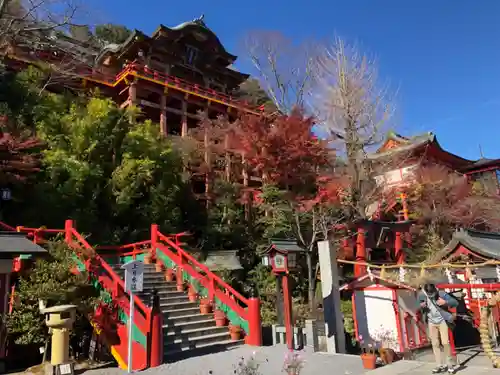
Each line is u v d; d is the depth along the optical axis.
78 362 8.34
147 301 10.89
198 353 9.20
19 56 20.50
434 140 27.67
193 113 28.05
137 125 19.31
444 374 6.64
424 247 19.61
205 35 29.25
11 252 7.98
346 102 19.38
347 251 13.41
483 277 12.40
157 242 14.25
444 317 6.82
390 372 7.06
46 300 8.45
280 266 9.88
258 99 31.27
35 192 14.42
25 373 7.78
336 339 9.50
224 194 21.25
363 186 19.03
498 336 11.45
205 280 11.85
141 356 8.16
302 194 18.38
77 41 29.72
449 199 22.72
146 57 26.86
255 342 10.09
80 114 17.59
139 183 16.72
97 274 9.60
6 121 13.56
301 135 18.08
